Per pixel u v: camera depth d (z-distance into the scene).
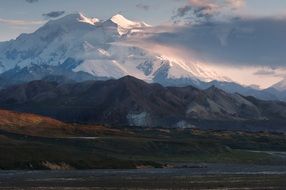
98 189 192.25
